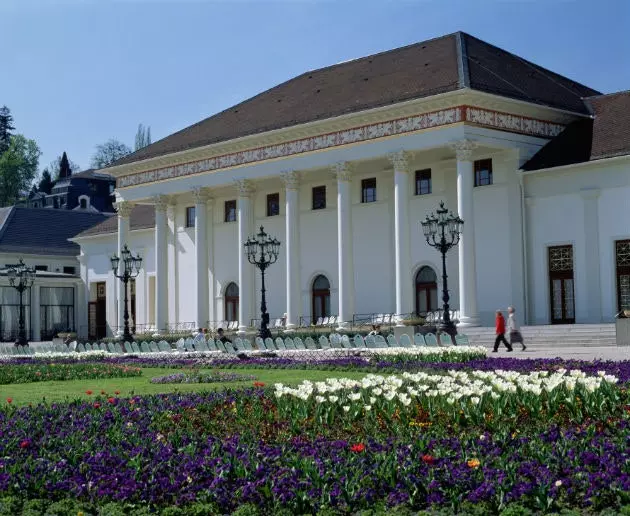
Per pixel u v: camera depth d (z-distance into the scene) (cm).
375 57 5672
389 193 5216
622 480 1008
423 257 5056
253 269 5847
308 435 1467
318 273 5541
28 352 5306
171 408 1784
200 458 1226
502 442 1247
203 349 4412
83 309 7544
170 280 6494
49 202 12244
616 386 1750
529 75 5141
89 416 1670
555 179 4538
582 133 4712
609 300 4344
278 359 3512
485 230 4788
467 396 1567
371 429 1497
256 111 5784
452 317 4712
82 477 1180
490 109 4538
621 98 4894
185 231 6406
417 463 1109
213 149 5625
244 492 1059
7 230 7956
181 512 1039
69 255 8138
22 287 5591
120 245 6334
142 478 1148
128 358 4181
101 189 12300
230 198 6100
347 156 4916
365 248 5309
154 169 6088
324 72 5934
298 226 5253
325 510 1005
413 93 4612
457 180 4494
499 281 4725
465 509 983
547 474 1031
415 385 1823
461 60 4734
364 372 2902
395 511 993
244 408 1766
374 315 5222
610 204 4347
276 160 5294
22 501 1124
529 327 4234
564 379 1598
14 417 1700
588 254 4412
